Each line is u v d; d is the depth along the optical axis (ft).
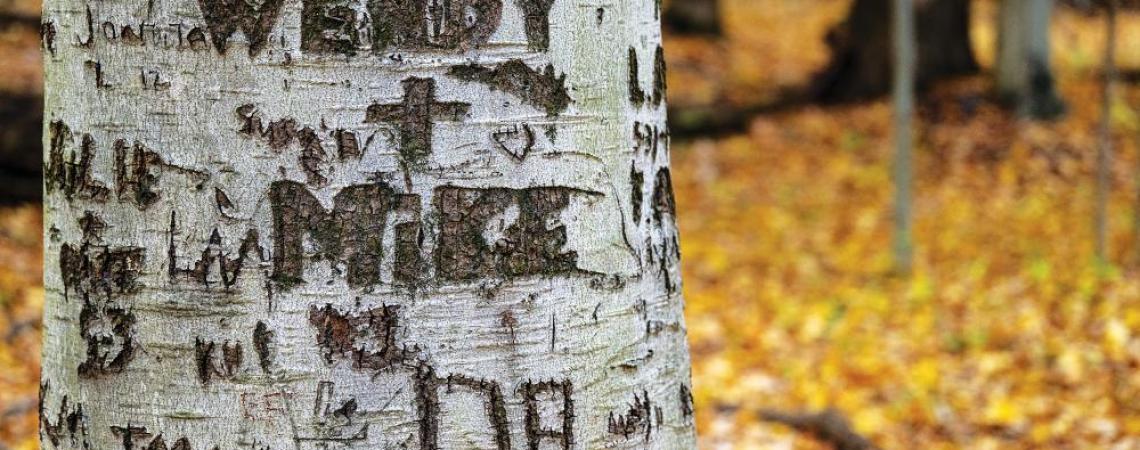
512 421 7.72
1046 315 25.26
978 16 72.54
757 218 38.58
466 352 7.66
